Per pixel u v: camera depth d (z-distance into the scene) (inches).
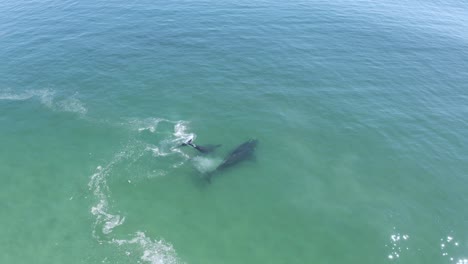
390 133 2058.3
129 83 2394.2
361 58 2758.4
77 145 1940.2
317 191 1711.4
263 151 1915.6
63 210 1603.1
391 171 1823.3
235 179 1752.0
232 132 2038.6
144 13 3284.9
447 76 2588.6
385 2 3941.9
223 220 1572.3
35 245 1466.5
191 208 1617.9
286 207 1632.6
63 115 2133.4
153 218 1574.8
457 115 2207.2
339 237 1513.3
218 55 2704.2
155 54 2691.9
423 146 1974.7
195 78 2453.2
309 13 3442.4
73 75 2463.1
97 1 3516.2
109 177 1759.4
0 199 1644.9
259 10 3430.1
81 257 1425.9
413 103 2304.4
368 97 2343.8
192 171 1790.1
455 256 1448.1
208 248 1462.8
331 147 1959.9
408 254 1453.0
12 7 3385.8
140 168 1806.1
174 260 1416.1
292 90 2380.7
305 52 2792.8
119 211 1600.6
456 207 1642.5
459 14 3791.8
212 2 3543.3
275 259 1428.4
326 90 2391.7
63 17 3186.5
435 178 1787.6
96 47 2753.4
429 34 3211.1
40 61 2588.6
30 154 1878.7
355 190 1720.0
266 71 2551.7
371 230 1540.4
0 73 2460.6
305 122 2124.8
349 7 3673.7
